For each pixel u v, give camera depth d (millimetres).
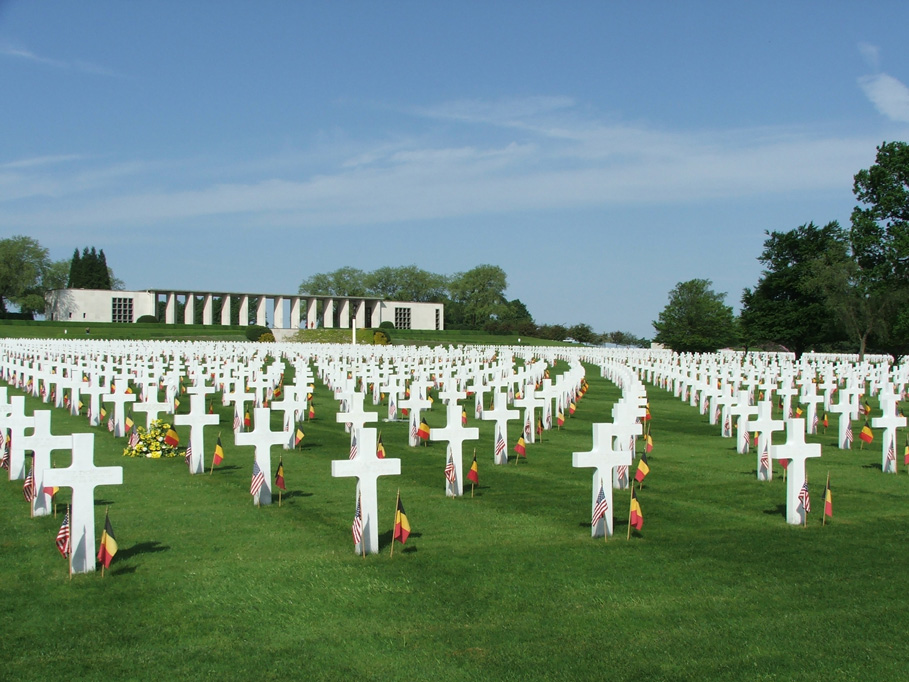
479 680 6230
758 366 40031
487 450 17125
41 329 86062
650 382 38250
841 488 13406
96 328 90625
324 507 11609
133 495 12266
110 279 137750
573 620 7410
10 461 12930
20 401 12930
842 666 6453
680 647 6828
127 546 9531
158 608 7586
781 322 74062
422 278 157250
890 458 14812
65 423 20016
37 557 9016
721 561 9172
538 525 10766
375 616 7477
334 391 27562
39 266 110438
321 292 155125
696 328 72500
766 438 14016
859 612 7613
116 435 17859
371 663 6504
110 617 7352
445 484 13430
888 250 50906
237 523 10641
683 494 12852
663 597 8016
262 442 11656
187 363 37062
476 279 145625
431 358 43219
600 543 9906
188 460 14172
